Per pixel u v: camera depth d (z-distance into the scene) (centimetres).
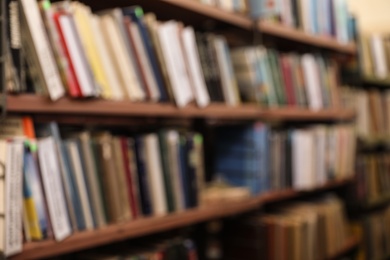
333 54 264
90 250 141
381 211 289
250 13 179
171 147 143
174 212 143
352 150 253
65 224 110
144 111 134
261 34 198
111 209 125
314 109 220
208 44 161
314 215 209
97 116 153
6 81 99
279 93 194
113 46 126
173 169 144
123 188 129
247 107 173
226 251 190
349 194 261
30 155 103
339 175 240
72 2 127
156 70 138
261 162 182
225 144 191
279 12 185
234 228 188
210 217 156
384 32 356
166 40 141
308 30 217
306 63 217
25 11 103
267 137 187
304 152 209
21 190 98
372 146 299
